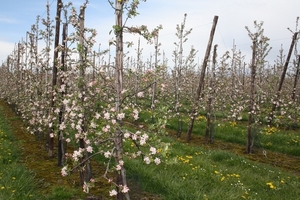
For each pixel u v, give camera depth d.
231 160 10.20
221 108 16.88
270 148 13.35
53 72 8.53
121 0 4.40
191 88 21.97
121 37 4.68
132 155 4.76
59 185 6.90
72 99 5.84
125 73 4.92
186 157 9.61
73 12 6.17
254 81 12.65
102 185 7.05
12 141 11.51
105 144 5.61
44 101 10.76
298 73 19.56
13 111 20.80
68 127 6.46
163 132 4.38
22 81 16.27
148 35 4.55
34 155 9.61
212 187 7.09
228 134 15.25
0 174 6.72
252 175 8.69
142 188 6.80
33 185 6.55
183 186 6.63
